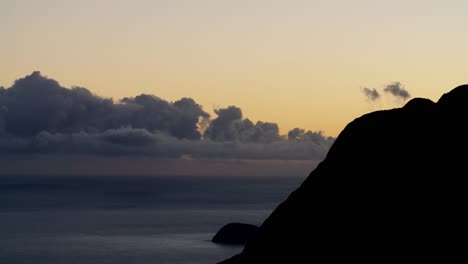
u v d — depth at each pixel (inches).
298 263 3184.1
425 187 3284.9
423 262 2861.7
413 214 3161.9
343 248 3161.9
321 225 3356.3
